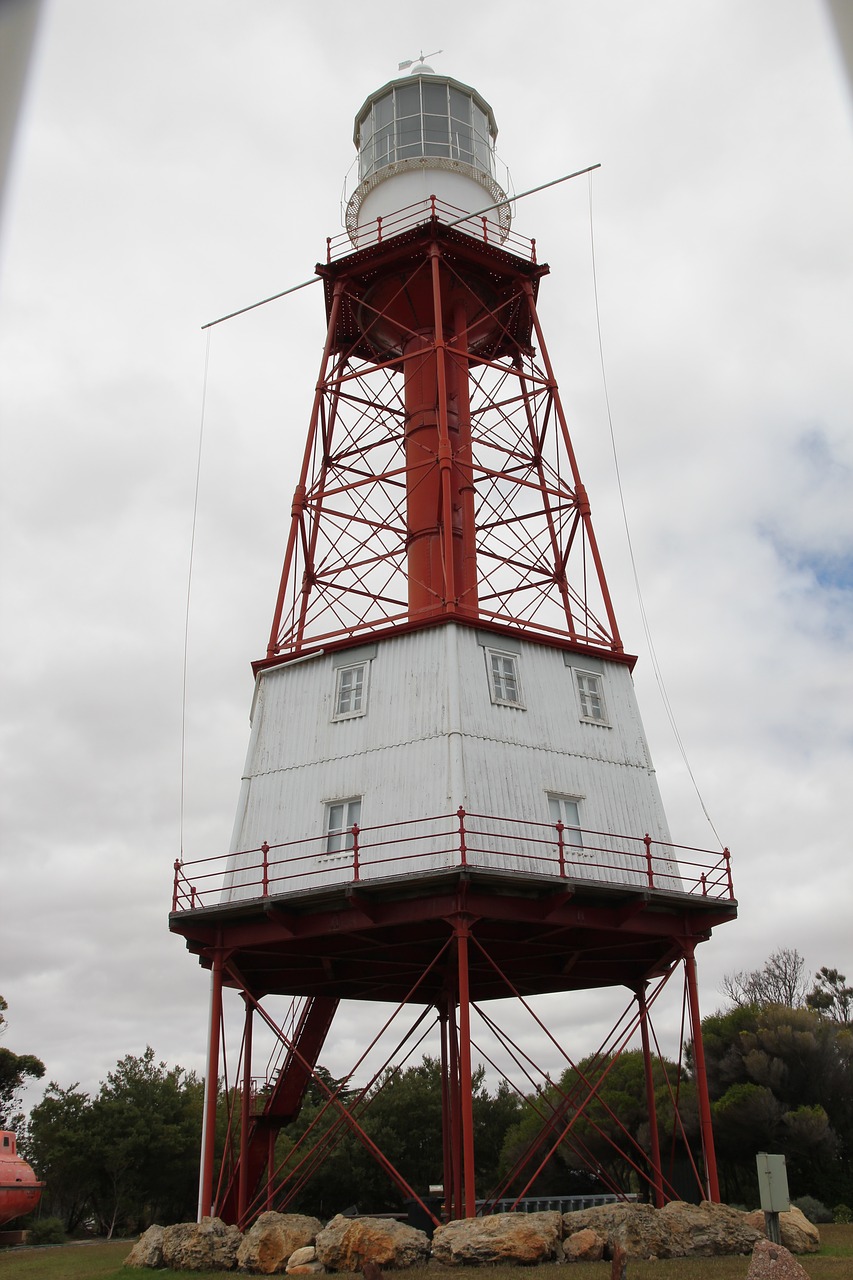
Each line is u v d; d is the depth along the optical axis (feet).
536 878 82.84
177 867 92.73
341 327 127.95
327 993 110.32
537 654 101.71
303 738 100.48
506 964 103.86
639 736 102.99
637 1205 78.69
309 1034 107.86
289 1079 106.11
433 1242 74.28
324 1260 73.77
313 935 87.71
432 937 90.17
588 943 97.45
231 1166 103.45
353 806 94.43
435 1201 116.37
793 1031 163.12
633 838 92.73
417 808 90.38
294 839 95.35
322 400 114.93
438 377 107.45
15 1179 135.54
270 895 87.04
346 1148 199.62
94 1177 192.75
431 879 81.51
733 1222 78.89
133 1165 192.54
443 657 95.96
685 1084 173.06
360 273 119.14
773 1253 49.70
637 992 110.22
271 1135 105.60
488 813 89.76
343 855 91.50
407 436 116.67
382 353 130.11
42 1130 193.98
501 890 84.48
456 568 109.81
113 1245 140.15
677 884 95.96
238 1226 92.43
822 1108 152.56
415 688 96.22
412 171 124.47
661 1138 166.40
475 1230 73.20
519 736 95.25
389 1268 72.38
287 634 110.63
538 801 93.09
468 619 97.86
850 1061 159.94
